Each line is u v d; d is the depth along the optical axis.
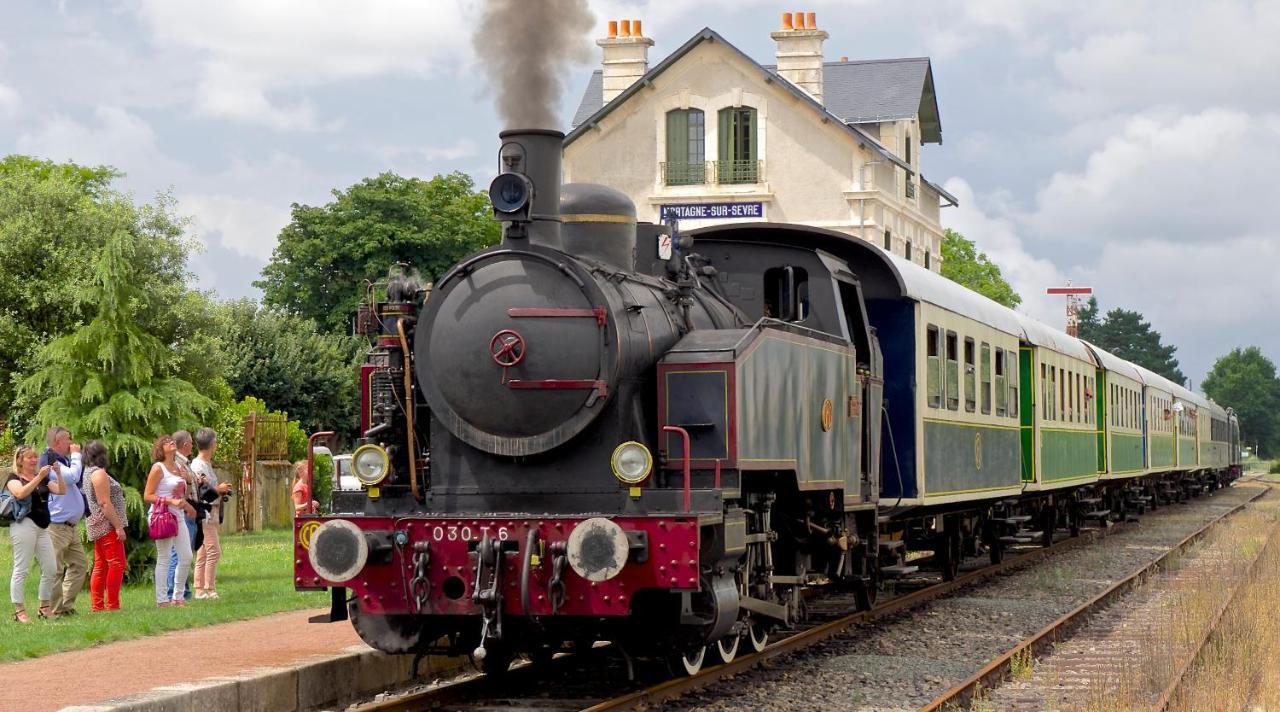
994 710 9.33
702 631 9.45
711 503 9.25
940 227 49.16
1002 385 19.53
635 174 40.88
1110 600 15.88
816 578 13.18
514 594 8.92
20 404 16.88
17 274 21.36
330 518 9.20
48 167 44.06
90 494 13.25
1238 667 10.52
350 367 44.28
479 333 9.56
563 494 9.60
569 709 9.09
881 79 43.56
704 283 12.11
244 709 8.69
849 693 9.91
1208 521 32.31
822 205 39.88
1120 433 30.95
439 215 51.16
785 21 40.66
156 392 16.05
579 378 9.45
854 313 13.88
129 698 7.97
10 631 11.49
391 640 9.54
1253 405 172.62
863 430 13.76
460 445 9.81
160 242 18.06
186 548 13.73
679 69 40.53
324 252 49.81
